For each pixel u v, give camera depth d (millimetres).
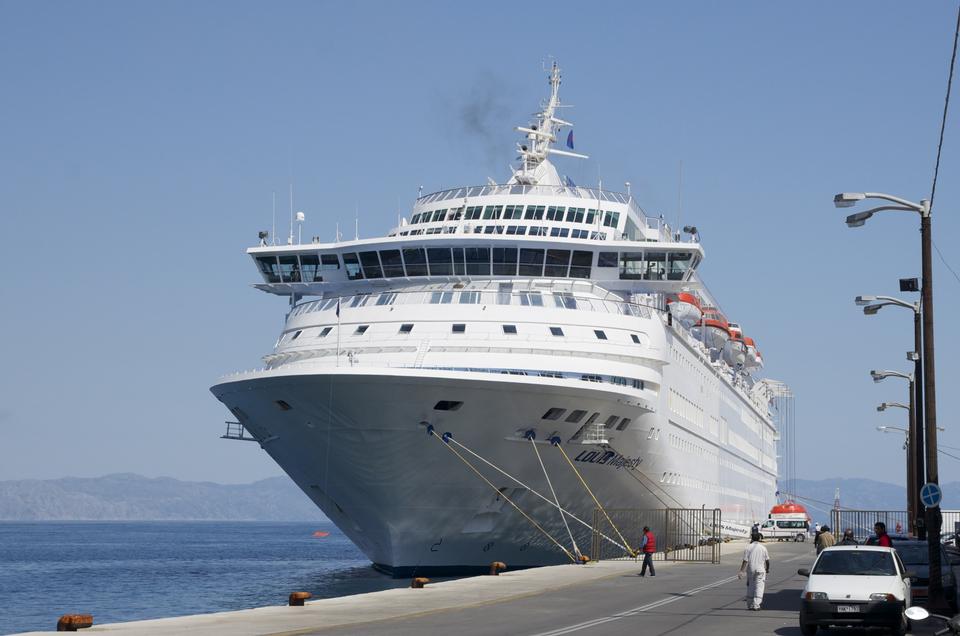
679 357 57219
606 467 47594
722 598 32594
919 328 46406
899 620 23391
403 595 32844
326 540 187750
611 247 48781
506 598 32094
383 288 49969
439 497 44281
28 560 106375
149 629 24109
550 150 58062
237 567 89250
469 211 52344
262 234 52156
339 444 43219
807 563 51406
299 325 48812
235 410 48250
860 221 30438
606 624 25656
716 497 70688
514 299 46812
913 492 59531
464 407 41656
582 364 45125
